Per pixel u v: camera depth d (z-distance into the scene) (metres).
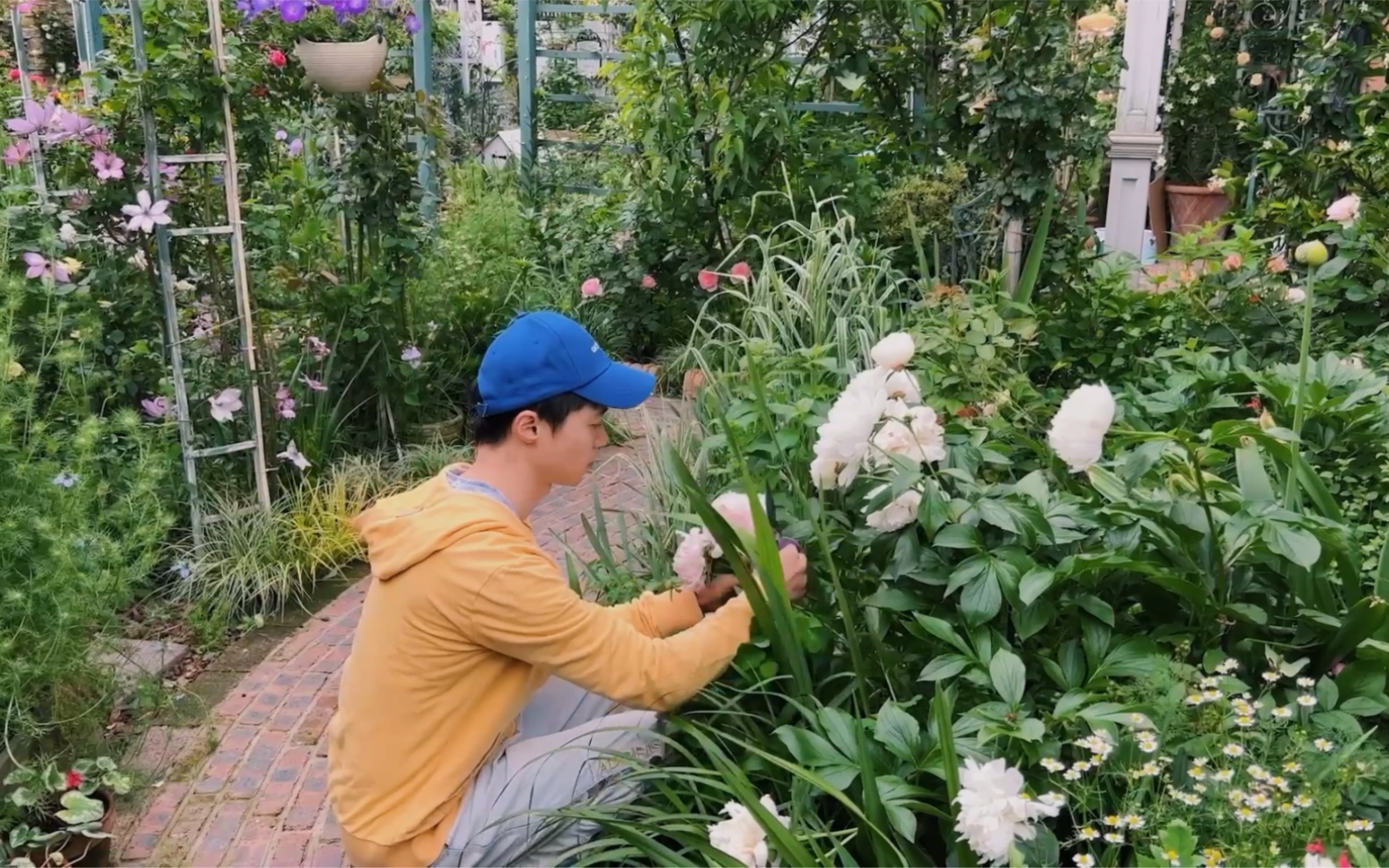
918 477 1.92
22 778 2.43
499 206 6.51
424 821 1.83
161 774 2.76
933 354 3.17
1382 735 1.76
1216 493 2.01
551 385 1.84
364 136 4.46
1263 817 1.45
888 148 5.50
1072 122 4.09
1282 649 1.87
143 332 3.96
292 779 2.74
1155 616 1.95
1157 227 7.63
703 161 5.54
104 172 3.63
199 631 3.40
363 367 4.57
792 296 3.51
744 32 5.18
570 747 1.90
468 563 1.76
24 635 2.50
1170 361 3.40
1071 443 1.79
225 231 3.71
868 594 2.14
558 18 8.26
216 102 3.62
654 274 6.05
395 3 4.30
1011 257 4.06
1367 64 4.29
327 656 3.35
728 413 2.67
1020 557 1.82
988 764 1.44
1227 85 7.25
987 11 4.00
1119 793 1.69
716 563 2.13
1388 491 2.59
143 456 3.11
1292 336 3.58
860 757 1.70
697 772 1.80
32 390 2.84
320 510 4.00
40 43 7.73
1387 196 4.13
